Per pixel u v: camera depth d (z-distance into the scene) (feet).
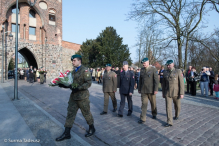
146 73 16.29
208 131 13.78
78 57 11.99
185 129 14.21
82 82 11.69
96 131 13.58
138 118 17.42
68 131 11.50
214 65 73.67
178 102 16.48
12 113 17.89
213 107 22.54
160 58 84.07
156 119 17.02
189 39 48.70
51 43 86.07
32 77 61.16
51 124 14.42
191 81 32.86
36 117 16.47
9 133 12.34
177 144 11.33
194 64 78.13
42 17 82.33
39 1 81.05
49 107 22.13
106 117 17.70
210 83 33.27
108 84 18.69
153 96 16.30
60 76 11.30
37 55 82.89
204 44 48.85
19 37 77.05
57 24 88.12
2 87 43.75
